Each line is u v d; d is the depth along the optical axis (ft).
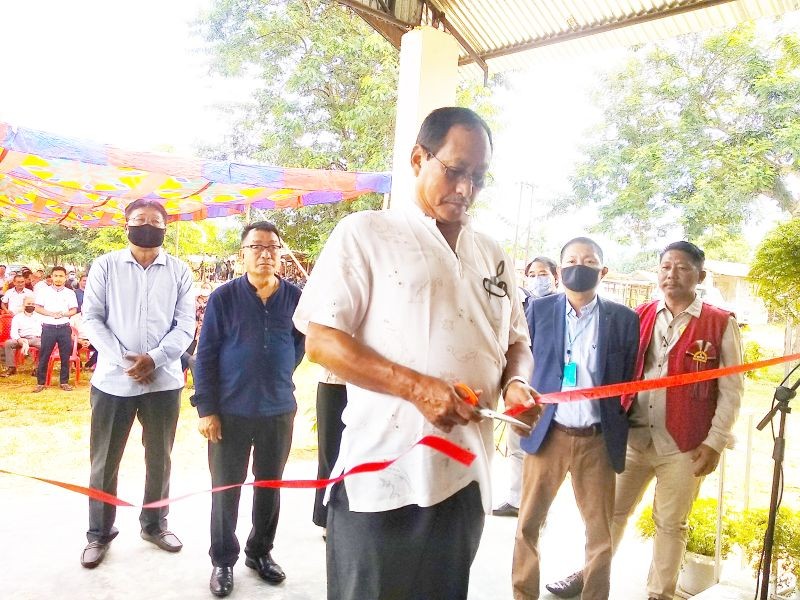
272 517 10.14
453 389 3.99
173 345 10.49
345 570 4.72
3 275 35.58
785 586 9.58
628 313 8.92
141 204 10.37
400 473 4.50
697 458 8.96
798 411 28.91
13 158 18.45
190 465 17.49
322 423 11.06
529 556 8.93
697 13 12.09
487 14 13.89
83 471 16.53
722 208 36.50
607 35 13.24
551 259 16.31
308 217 47.21
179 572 10.20
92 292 10.26
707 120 39.42
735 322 9.20
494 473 16.60
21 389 26.37
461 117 4.58
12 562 10.19
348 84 45.09
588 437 8.61
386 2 13.71
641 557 12.00
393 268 4.52
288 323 9.88
